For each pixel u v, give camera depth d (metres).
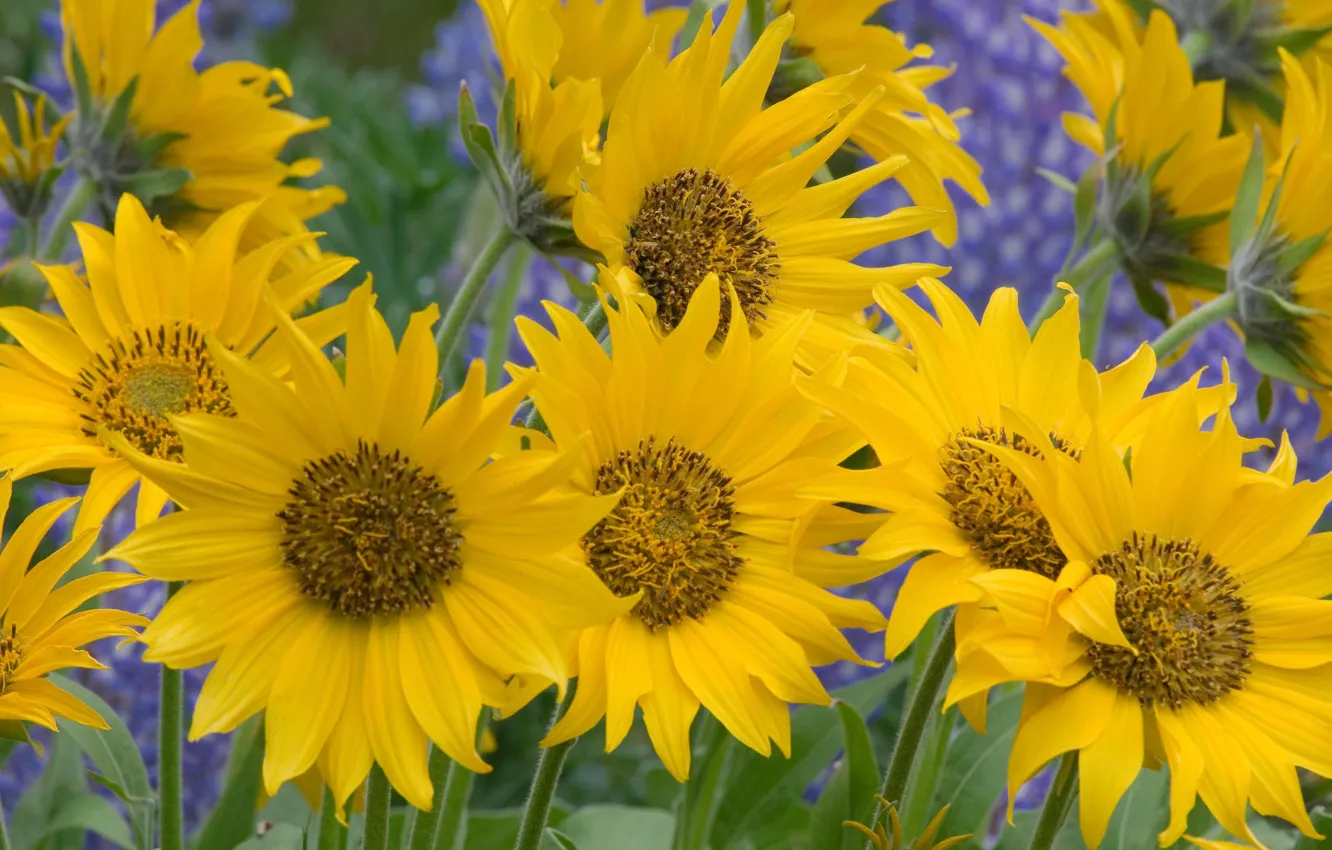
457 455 0.91
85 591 0.93
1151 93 1.06
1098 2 1.11
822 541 0.93
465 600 0.91
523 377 0.90
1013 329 0.95
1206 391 0.94
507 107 0.98
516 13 0.97
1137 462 0.93
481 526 0.91
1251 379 1.16
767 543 0.93
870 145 1.03
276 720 0.90
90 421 0.95
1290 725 0.92
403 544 0.91
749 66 0.96
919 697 0.93
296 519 0.91
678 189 0.96
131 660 1.09
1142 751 0.91
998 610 0.91
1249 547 0.94
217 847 1.03
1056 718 0.91
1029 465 0.91
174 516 0.90
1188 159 1.06
